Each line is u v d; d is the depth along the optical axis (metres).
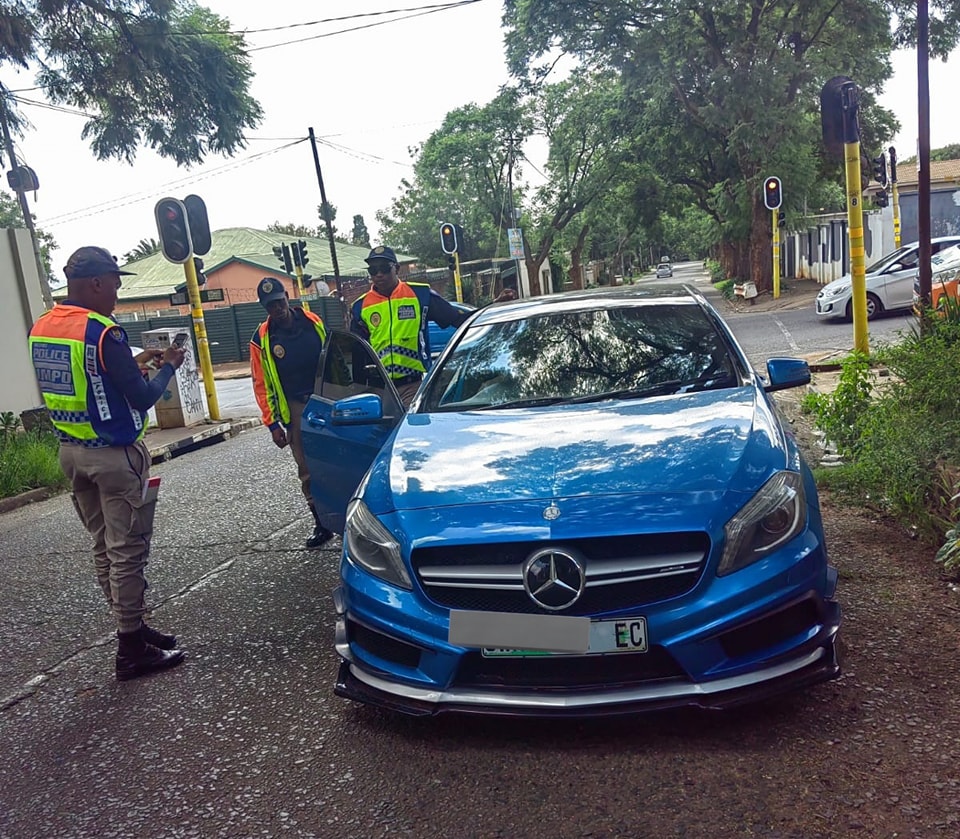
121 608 3.96
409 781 2.86
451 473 3.26
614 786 2.70
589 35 26.89
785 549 2.86
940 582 4.04
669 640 2.73
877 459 4.91
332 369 4.88
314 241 52.91
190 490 8.34
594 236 62.81
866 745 2.76
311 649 4.10
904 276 16.42
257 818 2.75
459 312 6.68
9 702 3.88
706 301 4.58
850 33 26.20
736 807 2.53
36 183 19.47
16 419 11.68
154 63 17.52
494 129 40.56
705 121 27.02
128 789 3.02
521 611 2.84
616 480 3.00
